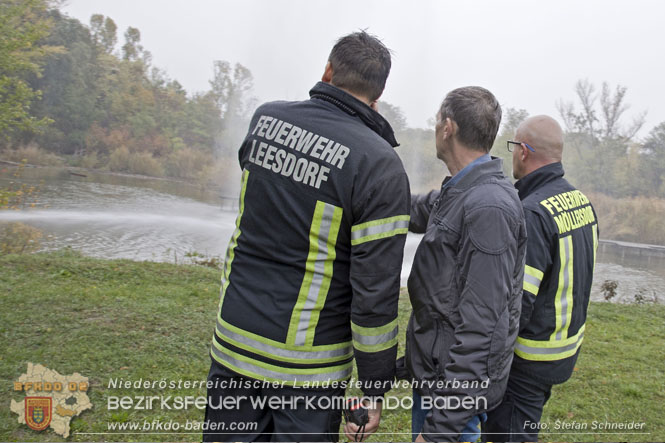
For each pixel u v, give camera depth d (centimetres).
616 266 2377
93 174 5234
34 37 1223
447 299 194
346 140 184
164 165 6456
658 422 399
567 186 248
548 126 249
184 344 503
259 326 189
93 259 877
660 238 4253
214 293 723
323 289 188
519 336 234
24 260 791
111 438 326
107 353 460
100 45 8006
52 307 575
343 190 181
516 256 191
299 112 195
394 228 183
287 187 187
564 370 240
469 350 180
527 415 239
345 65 194
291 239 187
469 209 189
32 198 2575
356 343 189
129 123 7150
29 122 1247
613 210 4594
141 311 588
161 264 890
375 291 182
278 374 189
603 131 5709
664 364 557
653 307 897
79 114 6638
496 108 205
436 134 215
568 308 237
